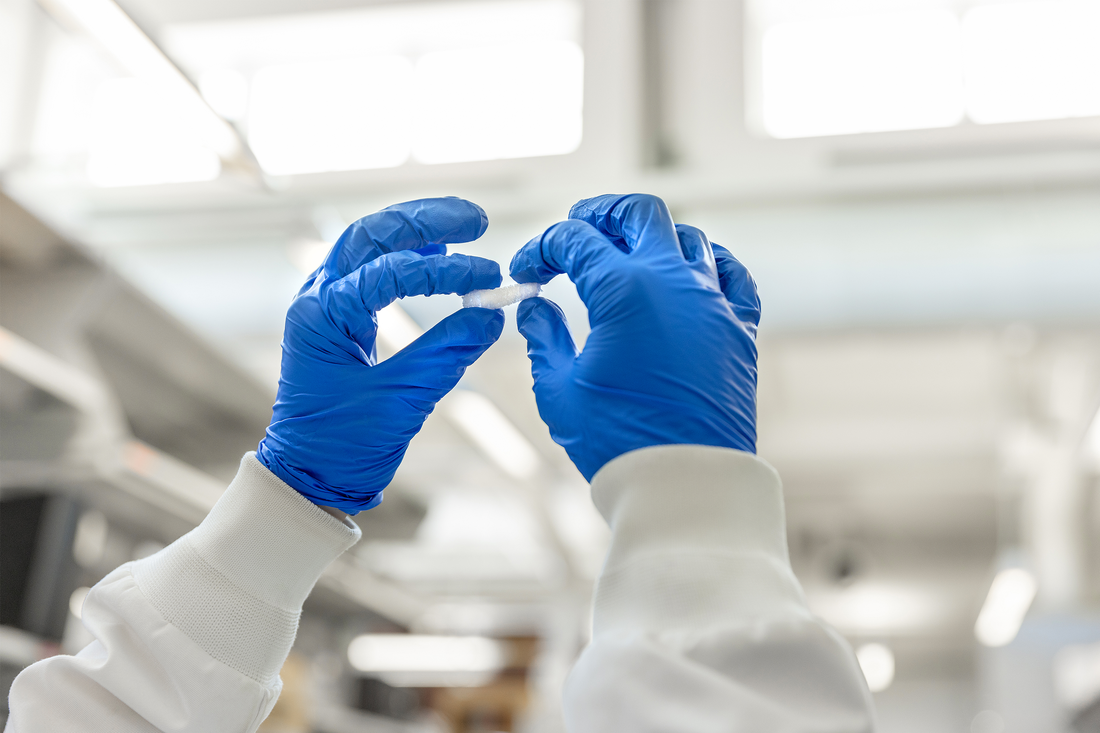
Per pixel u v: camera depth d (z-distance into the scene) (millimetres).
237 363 3133
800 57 3305
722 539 635
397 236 826
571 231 770
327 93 3486
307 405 809
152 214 3250
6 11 3365
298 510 762
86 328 2684
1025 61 3156
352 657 5672
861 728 566
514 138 3357
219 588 746
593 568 5793
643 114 3250
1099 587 5316
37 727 743
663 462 646
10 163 3260
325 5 3414
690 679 566
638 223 763
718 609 608
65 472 2625
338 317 786
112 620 763
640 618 618
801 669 582
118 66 1921
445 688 5938
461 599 6070
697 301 709
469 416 3799
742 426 695
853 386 5703
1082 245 2996
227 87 3502
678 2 3352
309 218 2727
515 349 3449
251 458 780
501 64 3445
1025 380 5344
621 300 701
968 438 5957
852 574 7840
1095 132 3029
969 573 7781
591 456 695
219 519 771
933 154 3129
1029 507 5887
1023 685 6527
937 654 9328
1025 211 3045
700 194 3213
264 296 3154
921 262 3062
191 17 3443
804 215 3148
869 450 6074
